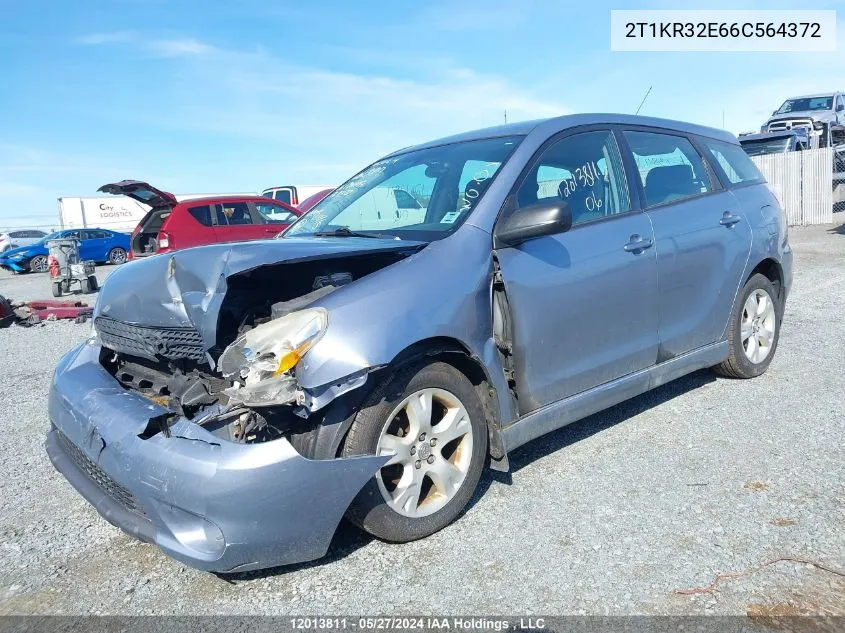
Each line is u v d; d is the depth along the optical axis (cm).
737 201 458
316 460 252
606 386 363
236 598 259
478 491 335
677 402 450
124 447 263
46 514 343
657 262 382
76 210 3447
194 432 252
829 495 310
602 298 351
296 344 251
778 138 1789
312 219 413
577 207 360
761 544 273
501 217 325
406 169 397
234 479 239
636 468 351
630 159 397
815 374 493
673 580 253
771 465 345
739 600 239
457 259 304
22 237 3216
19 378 650
